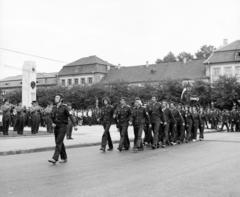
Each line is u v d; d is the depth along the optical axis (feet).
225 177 27.78
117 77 279.90
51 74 320.09
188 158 39.09
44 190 23.56
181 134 58.90
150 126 49.78
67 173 30.04
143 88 207.10
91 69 285.02
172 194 22.29
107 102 47.83
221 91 177.78
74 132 84.64
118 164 35.04
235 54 226.99
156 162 36.22
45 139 62.23
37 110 78.89
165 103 55.52
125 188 24.02
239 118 104.42
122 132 47.52
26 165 34.73
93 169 32.04
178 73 256.93
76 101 208.74
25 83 123.13
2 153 43.37
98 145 56.65
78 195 22.11
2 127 75.31
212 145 54.13
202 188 23.98
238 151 45.52
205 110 116.26
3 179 27.40
